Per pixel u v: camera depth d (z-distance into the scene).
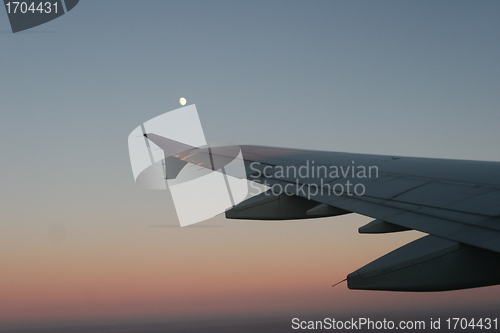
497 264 5.64
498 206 5.48
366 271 5.98
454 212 5.53
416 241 6.36
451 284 5.71
